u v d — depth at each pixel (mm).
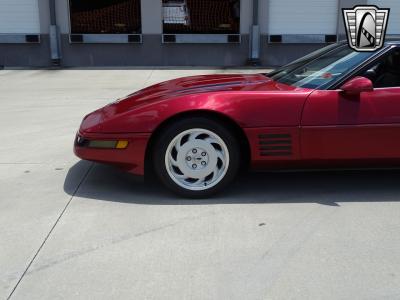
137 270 2887
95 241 3254
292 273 2857
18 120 7059
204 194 3973
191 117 3838
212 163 3930
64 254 3078
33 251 3115
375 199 4008
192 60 14234
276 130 3836
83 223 3529
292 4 13797
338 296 2631
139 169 3902
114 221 3564
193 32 14023
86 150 3947
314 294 2648
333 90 3867
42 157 5141
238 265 2943
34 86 10625
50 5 13602
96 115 4184
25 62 14086
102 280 2781
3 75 12461
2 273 2861
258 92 3898
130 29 13969
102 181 4402
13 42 13867
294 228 3455
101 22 13891
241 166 4160
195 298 2611
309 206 3854
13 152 5340
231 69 13648
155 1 13742
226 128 3867
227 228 3449
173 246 3180
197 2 13812
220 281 2770
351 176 4570
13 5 13648
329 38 13992
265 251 3117
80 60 14141
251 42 14008
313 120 3836
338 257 3045
